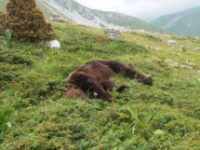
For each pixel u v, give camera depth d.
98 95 5.70
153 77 8.40
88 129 3.92
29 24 10.42
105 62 7.97
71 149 3.41
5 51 7.92
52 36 11.16
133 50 13.43
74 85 6.00
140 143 3.49
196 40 32.19
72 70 7.70
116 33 20.38
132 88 6.31
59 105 4.78
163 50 18.00
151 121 4.23
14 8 10.52
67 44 11.90
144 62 10.27
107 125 4.11
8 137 3.65
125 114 4.43
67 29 15.88
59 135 3.73
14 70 6.98
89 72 6.97
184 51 19.67
